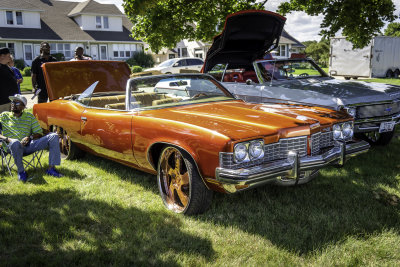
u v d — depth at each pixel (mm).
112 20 37906
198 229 3238
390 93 5617
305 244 2959
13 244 3004
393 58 21000
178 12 8898
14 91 6074
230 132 3188
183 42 41094
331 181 4418
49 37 33469
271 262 2684
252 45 7129
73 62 6004
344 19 8867
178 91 4484
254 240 3047
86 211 3629
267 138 3266
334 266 2633
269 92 6117
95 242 3029
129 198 3994
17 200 3941
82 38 35156
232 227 3279
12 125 4754
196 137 3281
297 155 3291
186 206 3514
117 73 6355
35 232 3197
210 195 3480
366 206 3672
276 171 3195
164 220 3434
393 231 3127
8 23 32562
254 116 3711
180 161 3611
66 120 5141
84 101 5027
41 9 33469
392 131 5867
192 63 22250
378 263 2668
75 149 5395
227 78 7234
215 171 3143
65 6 38969
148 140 3742
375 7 8734
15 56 32406
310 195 3979
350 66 21031
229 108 4078
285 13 9805
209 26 9055
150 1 7297
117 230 3225
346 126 4086
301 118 3713
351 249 2838
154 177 4668
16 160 4551
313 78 6797
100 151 4664
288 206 3709
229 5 9297
